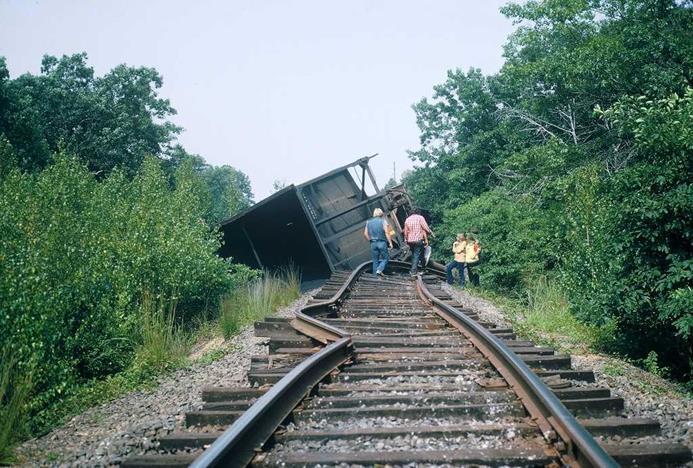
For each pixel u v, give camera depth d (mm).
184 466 3791
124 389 7789
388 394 5438
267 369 6691
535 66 23438
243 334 10641
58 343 8539
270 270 21078
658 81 18922
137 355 8875
